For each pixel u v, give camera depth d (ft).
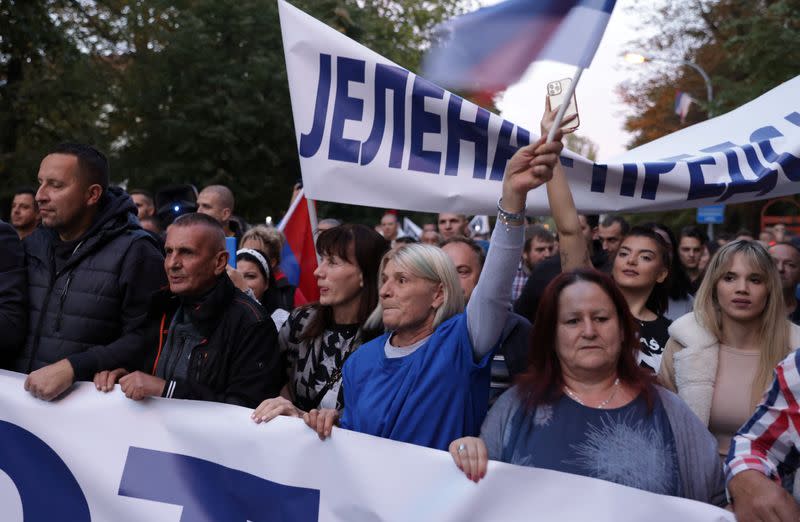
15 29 54.65
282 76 67.21
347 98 12.60
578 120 7.68
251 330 10.43
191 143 65.36
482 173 12.37
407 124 12.50
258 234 17.95
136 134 67.62
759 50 52.03
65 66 59.67
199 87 66.64
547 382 8.45
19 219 22.85
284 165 70.74
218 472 9.43
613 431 8.08
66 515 9.87
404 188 12.49
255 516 9.21
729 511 7.63
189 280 10.31
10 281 11.25
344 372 9.57
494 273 8.34
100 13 64.23
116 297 11.12
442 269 9.21
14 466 10.05
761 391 10.21
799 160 12.19
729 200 12.33
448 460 8.43
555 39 7.51
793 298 15.98
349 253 10.93
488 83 7.63
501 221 8.23
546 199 12.48
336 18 61.98
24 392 10.14
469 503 8.26
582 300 8.29
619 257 13.87
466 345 8.64
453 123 12.37
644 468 7.94
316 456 9.02
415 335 9.32
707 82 68.39
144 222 23.21
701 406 10.46
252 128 67.00
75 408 9.98
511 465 8.18
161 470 9.62
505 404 8.61
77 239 11.34
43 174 11.22
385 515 8.61
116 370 10.19
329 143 12.60
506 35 7.55
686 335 10.77
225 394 10.20
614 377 8.40
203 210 20.85
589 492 7.91
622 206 12.47
